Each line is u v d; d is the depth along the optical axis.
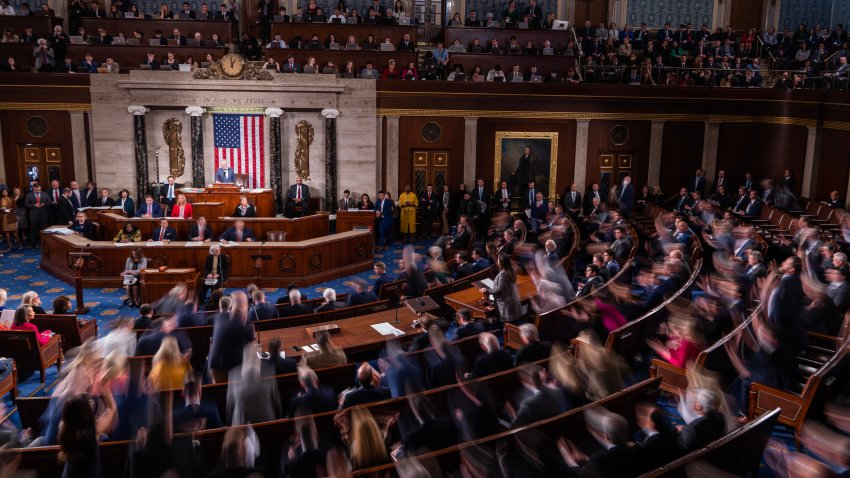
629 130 22.77
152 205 18.95
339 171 21.73
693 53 24.78
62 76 20.45
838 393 9.30
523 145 22.53
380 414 7.75
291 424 7.36
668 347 10.59
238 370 8.45
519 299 11.91
